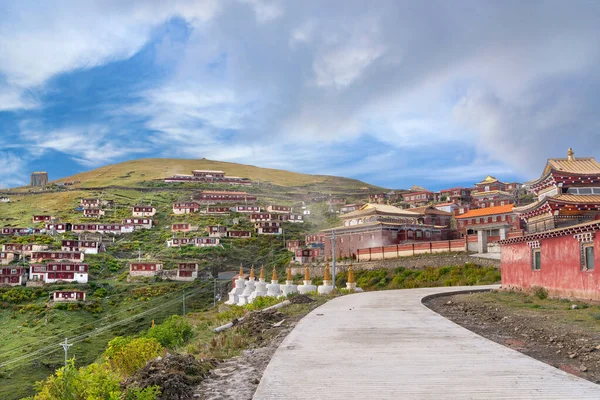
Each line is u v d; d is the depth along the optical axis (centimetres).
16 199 19575
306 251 10669
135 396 959
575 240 2684
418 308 2516
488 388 922
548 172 3344
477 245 6869
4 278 10169
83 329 7906
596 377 1113
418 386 941
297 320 2211
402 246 7712
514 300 2936
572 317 2109
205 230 14625
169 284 10644
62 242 12550
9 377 5838
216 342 1723
